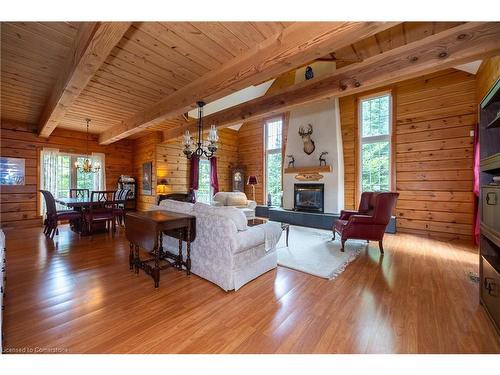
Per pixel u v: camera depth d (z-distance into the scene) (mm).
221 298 2164
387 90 5039
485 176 1999
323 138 5672
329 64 5176
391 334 1644
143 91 3557
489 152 1985
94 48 1953
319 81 3221
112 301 2088
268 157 7371
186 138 3594
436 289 2320
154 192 6199
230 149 7891
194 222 2695
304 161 6008
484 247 1982
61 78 2941
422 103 4633
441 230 4461
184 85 3334
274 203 7121
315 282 2508
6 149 5047
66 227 5277
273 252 2910
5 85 3420
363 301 2102
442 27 2328
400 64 2588
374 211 3449
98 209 4559
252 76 2457
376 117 5262
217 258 2420
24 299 2086
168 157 6426
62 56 2668
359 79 2885
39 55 2648
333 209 5484
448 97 4359
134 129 4699
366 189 5387
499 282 1634
